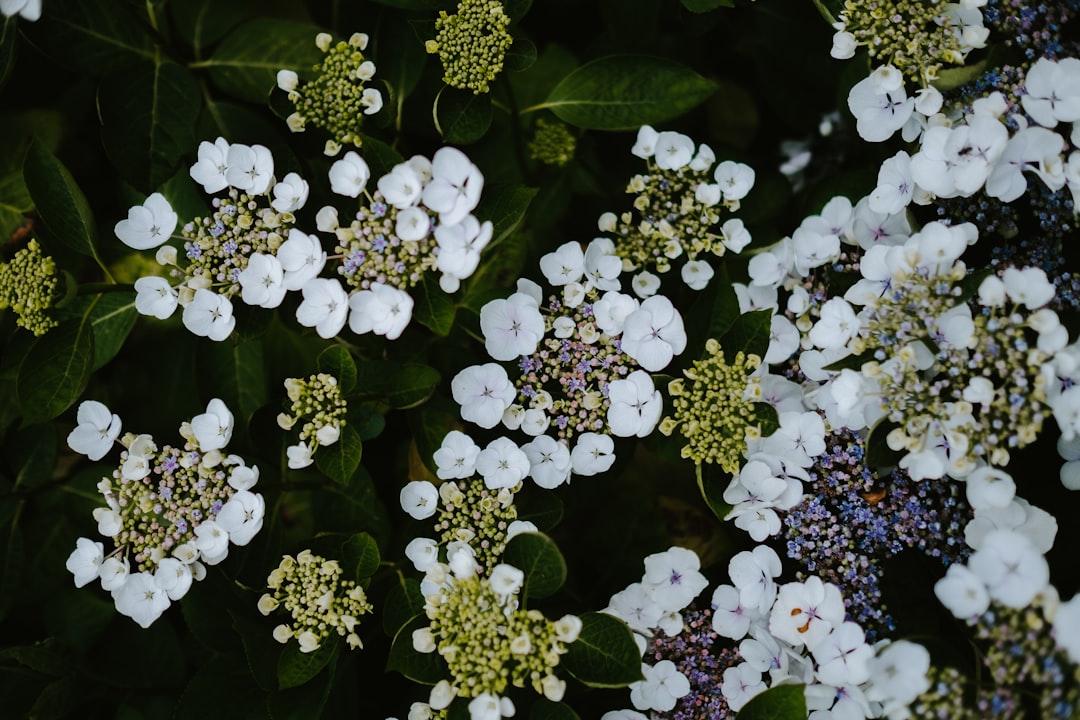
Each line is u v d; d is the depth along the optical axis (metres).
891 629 0.85
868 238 0.89
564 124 0.97
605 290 0.88
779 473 0.86
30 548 1.01
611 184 1.00
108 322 0.92
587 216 0.99
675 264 0.94
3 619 1.00
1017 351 0.79
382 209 0.83
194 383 1.01
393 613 0.87
